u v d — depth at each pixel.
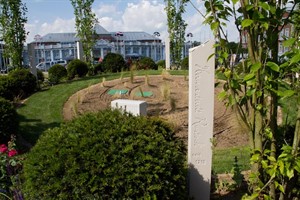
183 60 16.97
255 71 2.05
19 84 10.38
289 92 2.07
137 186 2.49
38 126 7.86
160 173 2.59
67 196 2.45
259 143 2.30
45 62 36.50
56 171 2.49
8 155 3.73
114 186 2.44
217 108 8.16
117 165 2.48
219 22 2.17
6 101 6.64
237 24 2.20
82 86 11.27
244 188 3.72
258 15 1.96
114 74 13.50
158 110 8.59
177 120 7.70
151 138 2.76
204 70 3.18
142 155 2.57
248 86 2.21
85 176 2.43
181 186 2.83
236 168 3.78
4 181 3.55
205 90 3.22
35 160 2.61
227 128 7.07
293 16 2.27
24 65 14.21
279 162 2.06
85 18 16.11
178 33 17.89
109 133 2.65
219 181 4.00
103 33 48.59
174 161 2.77
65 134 2.73
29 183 2.61
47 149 2.63
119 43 45.00
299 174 2.29
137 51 47.44
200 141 3.33
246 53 2.26
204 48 3.14
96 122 2.81
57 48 44.12
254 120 2.32
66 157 2.52
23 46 13.08
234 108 2.48
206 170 3.39
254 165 2.44
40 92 10.88
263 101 2.25
